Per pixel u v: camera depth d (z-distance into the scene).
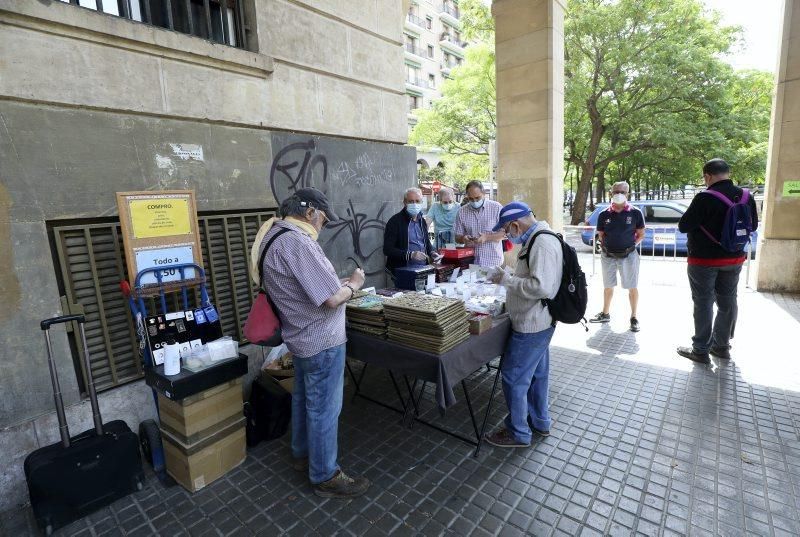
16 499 2.42
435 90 42.25
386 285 4.88
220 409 2.58
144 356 2.58
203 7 3.29
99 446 2.33
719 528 2.11
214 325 2.74
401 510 2.30
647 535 2.09
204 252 3.25
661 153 17.75
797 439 2.81
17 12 2.24
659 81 14.55
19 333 2.39
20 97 2.32
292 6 3.70
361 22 4.32
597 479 2.50
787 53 5.77
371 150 4.56
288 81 3.71
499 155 7.02
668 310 5.74
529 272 2.55
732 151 14.53
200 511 2.34
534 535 2.11
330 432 2.37
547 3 6.21
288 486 2.52
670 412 3.19
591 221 11.43
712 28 15.66
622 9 14.45
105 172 2.67
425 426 3.15
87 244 2.63
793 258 6.11
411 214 4.38
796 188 5.96
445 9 43.97
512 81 6.70
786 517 2.17
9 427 2.38
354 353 2.83
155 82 2.87
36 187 2.40
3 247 2.32
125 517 2.31
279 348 3.47
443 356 2.33
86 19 2.48
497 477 2.54
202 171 3.16
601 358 4.24
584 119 17.08
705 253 3.81
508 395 2.78
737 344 4.43
